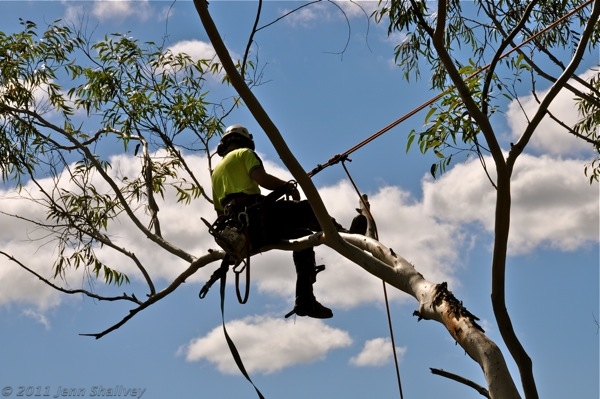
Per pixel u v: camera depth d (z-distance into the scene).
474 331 5.54
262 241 7.10
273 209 7.14
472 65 7.23
